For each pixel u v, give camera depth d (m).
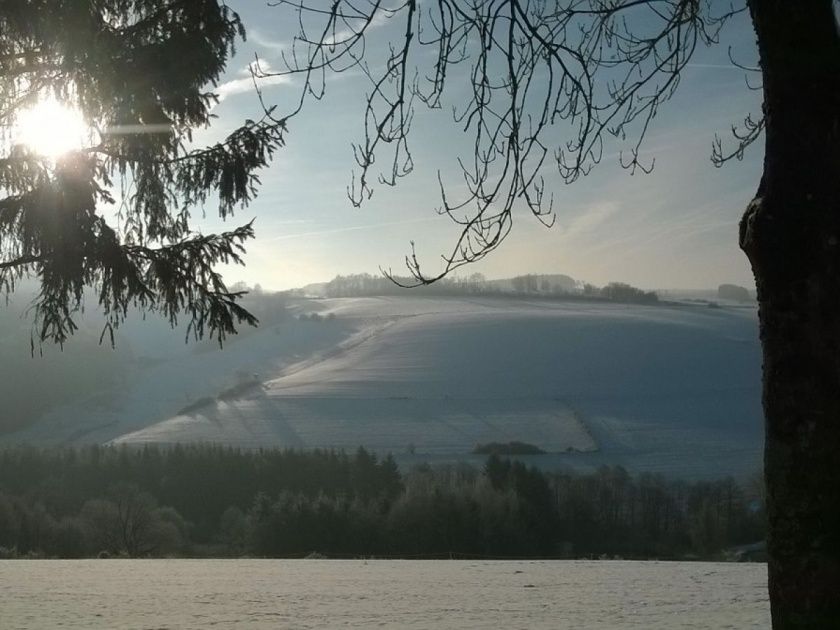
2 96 9.12
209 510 47.84
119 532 38.53
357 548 38.22
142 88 9.05
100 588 12.95
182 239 9.73
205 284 9.46
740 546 37.38
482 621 9.48
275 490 47.72
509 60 5.21
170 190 9.73
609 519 41.88
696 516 39.03
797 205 4.16
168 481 48.03
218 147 9.48
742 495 40.16
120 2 9.05
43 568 17.50
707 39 5.73
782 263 4.15
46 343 9.71
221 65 9.40
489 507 38.59
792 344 4.11
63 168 9.12
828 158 4.18
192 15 9.10
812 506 4.04
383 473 46.97
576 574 15.77
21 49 9.03
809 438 4.05
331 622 9.36
